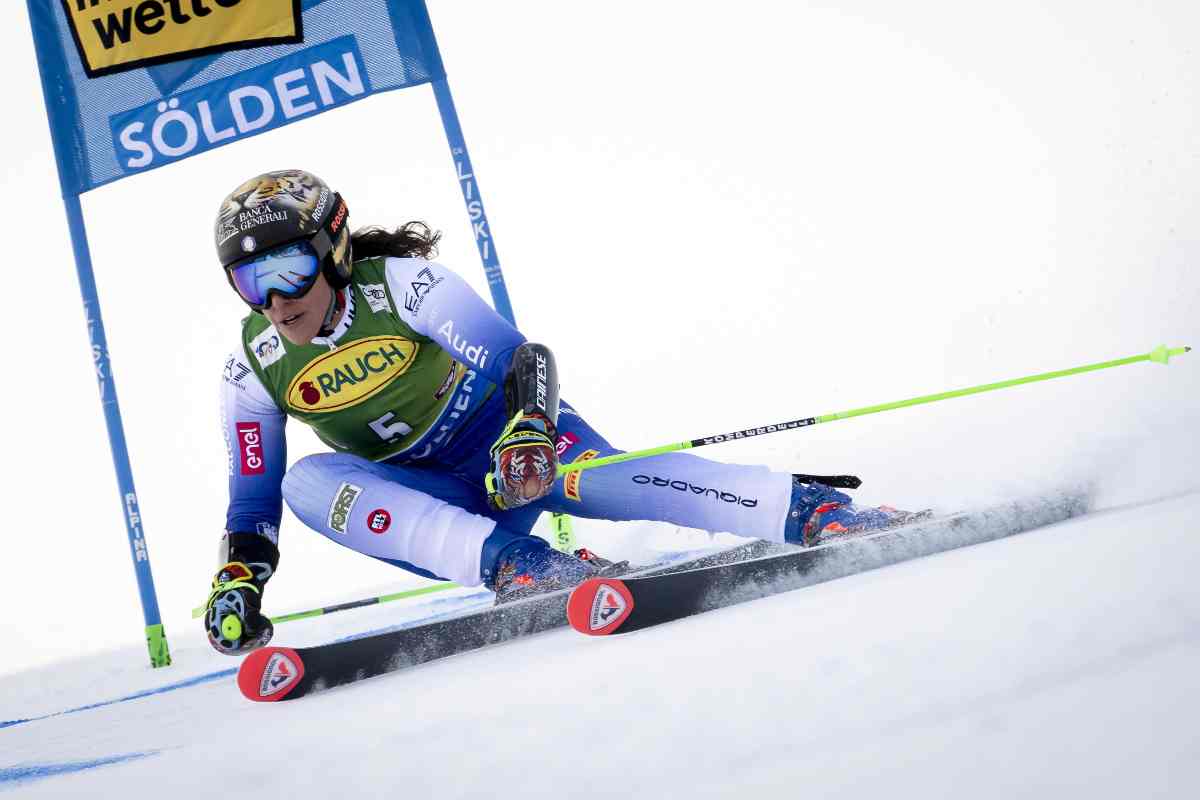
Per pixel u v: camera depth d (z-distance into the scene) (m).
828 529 11.52
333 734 7.39
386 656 10.09
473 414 13.38
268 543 12.95
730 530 12.09
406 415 12.95
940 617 6.93
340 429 12.96
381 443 13.14
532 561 11.23
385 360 12.61
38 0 19.58
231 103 19.53
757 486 11.86
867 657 6.33
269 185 11.77
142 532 18.81
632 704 6.42
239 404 13.05
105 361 19.09
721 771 5.00
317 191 11.91
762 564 9.77
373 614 19.55
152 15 19.48
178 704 12.02
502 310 19.39
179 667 17.75
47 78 19.66
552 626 10.48
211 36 19.48
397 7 19.47
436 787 5.56
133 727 10.59
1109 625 5.97
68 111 19.62
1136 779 4.13
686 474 12.23
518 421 11.30
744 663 6.87
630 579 9.23
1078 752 4.44
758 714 5.72
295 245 11.65
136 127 19.62
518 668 8.48
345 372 12.59
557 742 5.95
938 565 9.09
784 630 7.62
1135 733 4.50
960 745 4.72
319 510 12.27
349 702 8.71
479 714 7.04
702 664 7.10
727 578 9.62
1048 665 5.52
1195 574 6.71
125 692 15.30
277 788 6.16
